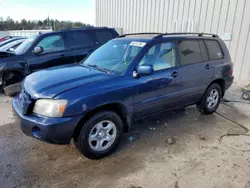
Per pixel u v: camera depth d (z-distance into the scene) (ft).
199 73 13.85
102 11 49.70
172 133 12.89
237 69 25.70
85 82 9.62
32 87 9.58
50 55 20.74
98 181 8.71
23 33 71.56
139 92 10.85
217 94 15.96
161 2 32.71
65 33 21.88
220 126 14.01
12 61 18.99
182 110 16.62
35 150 10.75
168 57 12.34
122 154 10.60
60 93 8.80
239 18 24.40
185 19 29.58
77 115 8.85
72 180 8.73
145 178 8.93
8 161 9.83
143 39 12.24
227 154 10.75
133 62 10.94
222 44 15.98
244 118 15.47
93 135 9.75
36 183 8.52
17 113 9.52
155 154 10.64
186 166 9.73
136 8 37.91
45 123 8.46
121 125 10.66
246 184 8.70
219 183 8.72
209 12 26.84
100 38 23.90
